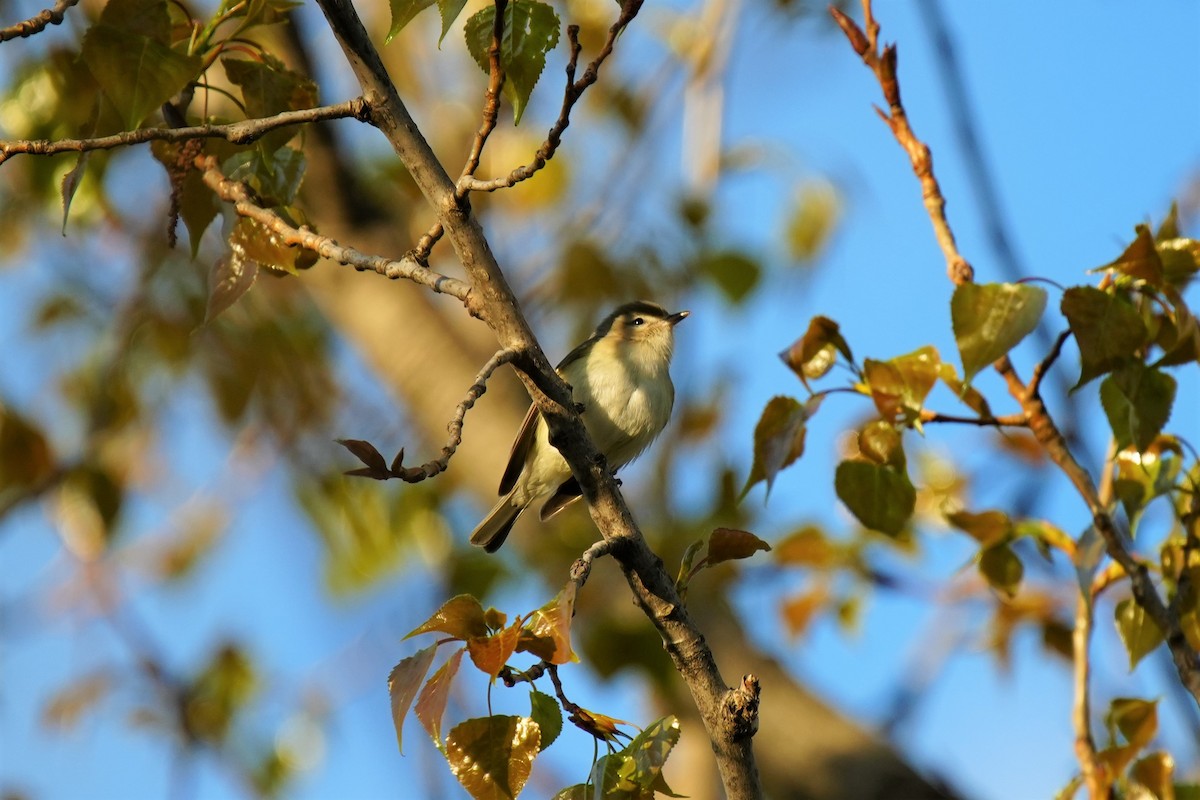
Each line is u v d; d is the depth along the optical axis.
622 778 5.46
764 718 11.16
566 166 13.93
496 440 12.01
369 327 12.54
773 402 7.50
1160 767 7.17
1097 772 7.26
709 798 11.54
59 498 13.44
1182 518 7.47
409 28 14.11
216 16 7.33
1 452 12.59
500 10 5.54
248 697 14.48
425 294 12.74
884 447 7.51
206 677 14.39
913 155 7.66
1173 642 6.86
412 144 5.97
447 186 5.98
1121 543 7.07
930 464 10.19
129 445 14.39
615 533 5.99
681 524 12.07
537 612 5.44
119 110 6.58
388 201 13.27
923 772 10.76
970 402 7.41
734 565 11.47
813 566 10.26
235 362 14.10
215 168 7.29
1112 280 7.21
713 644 11.41
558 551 12.32
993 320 6.68
